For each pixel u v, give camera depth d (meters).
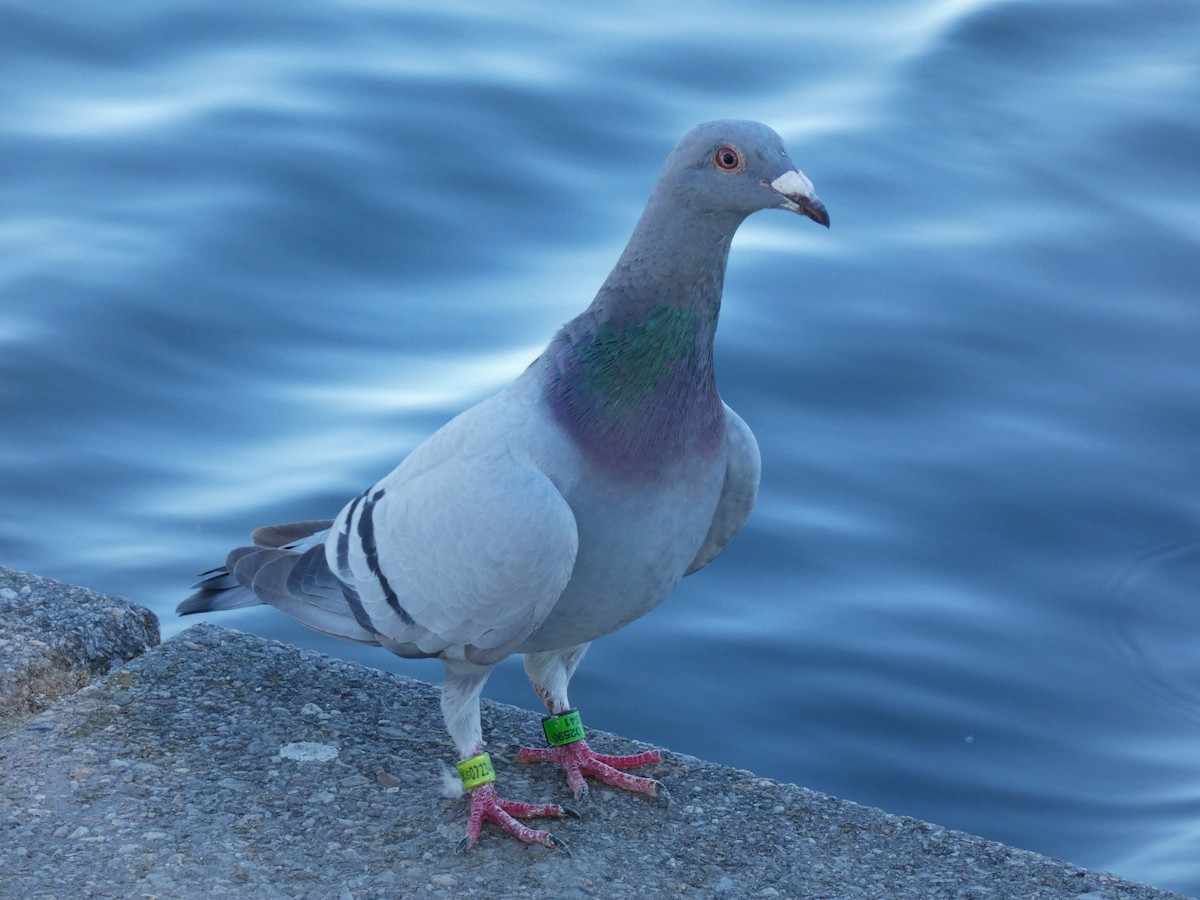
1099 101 16.19
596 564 5.96
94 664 7.09
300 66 15.91
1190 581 10.95
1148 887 6.13
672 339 5.86
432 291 13.11
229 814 6.14
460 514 5.80
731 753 9.64
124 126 14.93
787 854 6.25
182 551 10.83
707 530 6.47
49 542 10.84
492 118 15.18
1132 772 9.60
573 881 5.96
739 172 5.73
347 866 5.93
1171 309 13.49
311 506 11.05
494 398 6.20
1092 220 14.46
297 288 13.07
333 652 10.76
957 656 10.39
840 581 10.94
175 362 12.32
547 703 6.66
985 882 6.13
